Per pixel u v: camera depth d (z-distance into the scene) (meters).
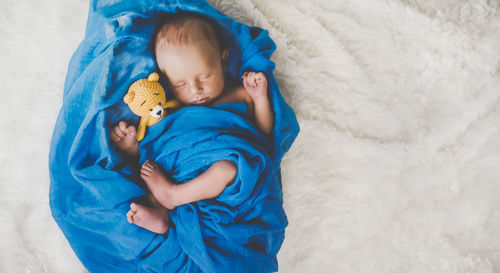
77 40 1.57
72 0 1.58
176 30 1.24
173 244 1.28
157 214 1.27
